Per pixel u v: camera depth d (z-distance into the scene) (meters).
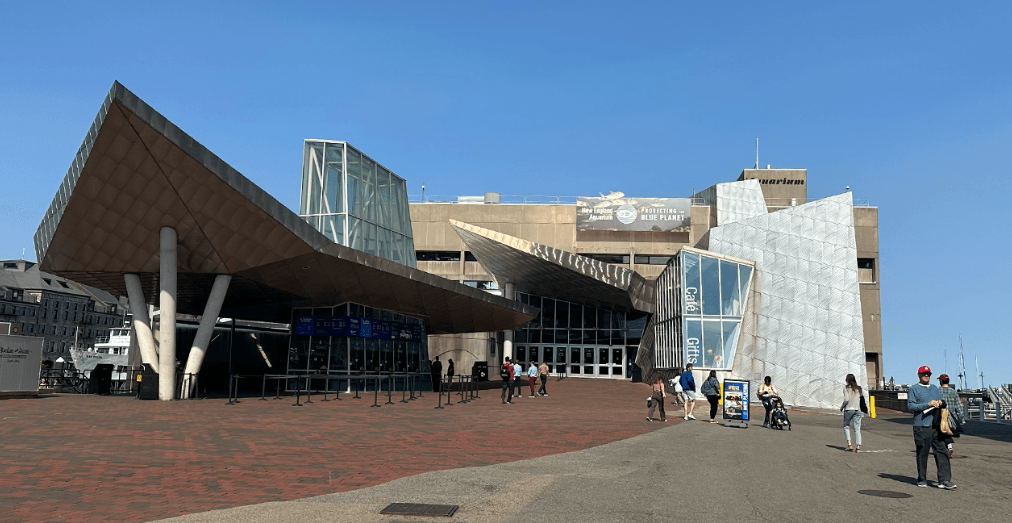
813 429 19.44
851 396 13.79
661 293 40.31
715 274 33.81
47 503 7.17
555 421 18.11
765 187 79.06
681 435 15.55
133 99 18.36
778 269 33.12
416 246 64.94
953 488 8.91
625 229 66.44
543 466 9.96
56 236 22.91
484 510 6.83
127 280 24.67
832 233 32.22
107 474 8.88
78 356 65.06
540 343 53.53
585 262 37.78
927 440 9.10
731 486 8.68
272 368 39.97
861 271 64.56
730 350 33.16
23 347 23.95
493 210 65.62
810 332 31.84
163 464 9.74
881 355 63.22
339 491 7.94
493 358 52.31
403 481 8.41
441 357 50.97
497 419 18.36
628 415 21.19
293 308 29.84
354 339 29.23
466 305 33.94
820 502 7.77
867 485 9.16
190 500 7.36
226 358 36.34
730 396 20.20
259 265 24.02
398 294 29.61
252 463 9.96
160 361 23.09
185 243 23.19
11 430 13.66
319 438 13.23
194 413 18.27
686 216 66.62
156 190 21.05
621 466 10.21
